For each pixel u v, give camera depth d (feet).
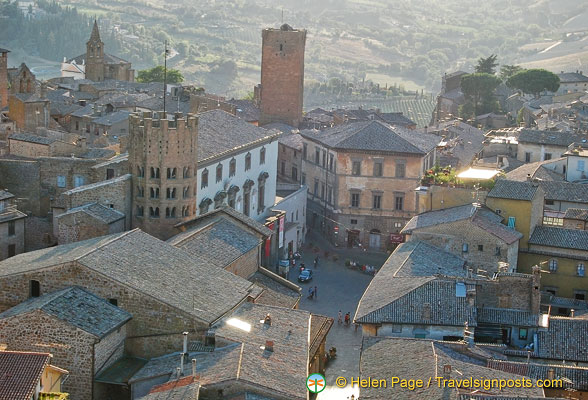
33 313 320.09
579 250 471.62
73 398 321.32
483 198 490.49
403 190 631.56
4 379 272.10
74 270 343.26
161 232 464.24
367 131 646.33
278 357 331.77
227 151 532.73
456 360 332.19
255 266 451.53
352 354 428.97
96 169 480.64
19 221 460.55
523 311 391.24
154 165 458.91
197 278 370.94
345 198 639.35
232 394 304.71
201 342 339.77
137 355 342.44
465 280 397.39
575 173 633.20
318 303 508.12
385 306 385.70
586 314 422.82
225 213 458.91
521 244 480.23
